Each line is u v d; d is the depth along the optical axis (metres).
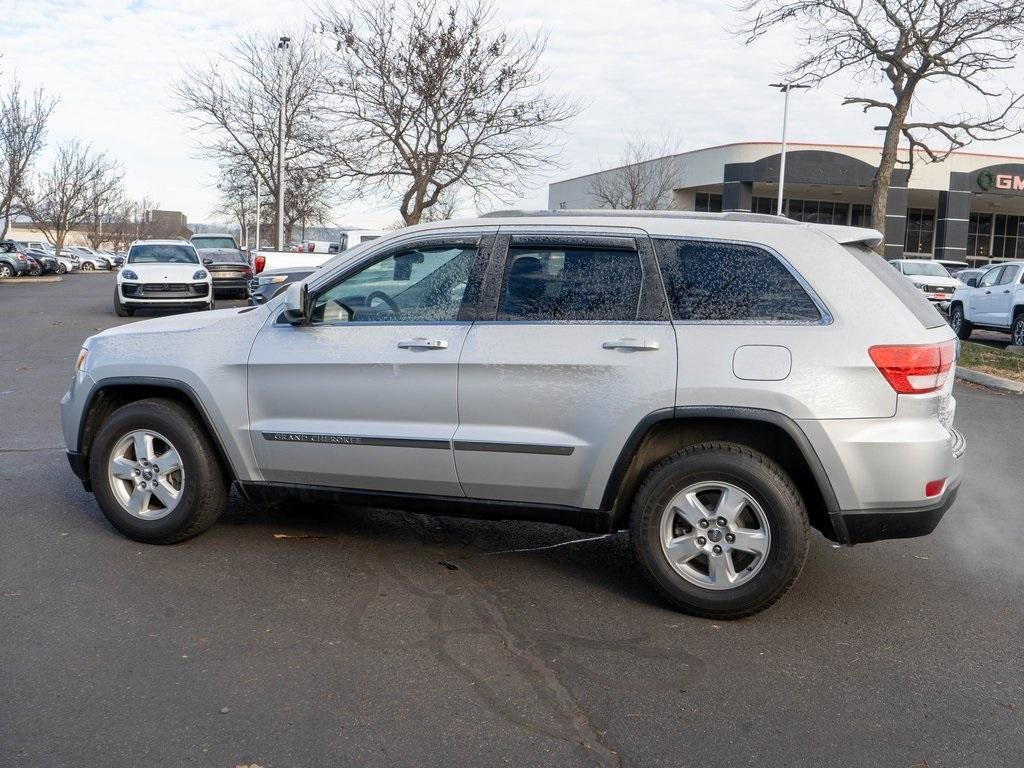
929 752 3.28
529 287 4.71
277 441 5.01
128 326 5.61
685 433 4.57
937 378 4.27
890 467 4.19
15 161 42.44
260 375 5.04
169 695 3.57
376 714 3.46
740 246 4.49
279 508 6.17
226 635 4.12
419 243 4.94
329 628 4.23
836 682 3.81
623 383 4.42
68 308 23.56
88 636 4.08
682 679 3.81
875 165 43.41
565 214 4.79
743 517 4.39
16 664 3.79
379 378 4.81
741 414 4.27
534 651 4.04
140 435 5.26
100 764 3.09
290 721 3.39
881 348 4.20
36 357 13.66
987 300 19.00
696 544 4.41
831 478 4.23
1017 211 50.84
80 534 5.48
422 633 4.20
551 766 3.15
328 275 5.07
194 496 5.18
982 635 4.34
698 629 4.33
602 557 5.34
